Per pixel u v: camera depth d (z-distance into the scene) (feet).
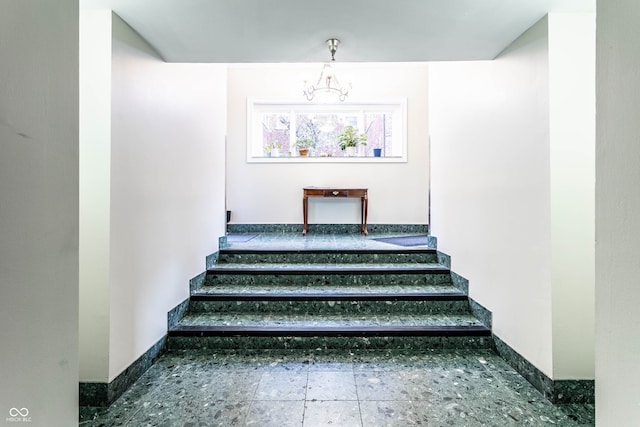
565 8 5.86
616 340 2.76
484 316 8.56
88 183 5.93
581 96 6.06
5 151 2.58
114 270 6.10
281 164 18.42
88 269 5.93
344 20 6.23
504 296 7.61
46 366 2.96
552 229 6.08
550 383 6.10
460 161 9.98
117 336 6.19
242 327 8.41
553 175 6.07
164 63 7.94
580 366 6.04
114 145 6.06
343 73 18.29
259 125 18.71
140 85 6.89
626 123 2.67
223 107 12.29
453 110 10.53
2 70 2.56
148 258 7.29
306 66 18.15
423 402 6.07
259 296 9.48
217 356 7.89
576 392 6.02
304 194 17.01
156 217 7.62
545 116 6.19
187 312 9.31
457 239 10.21
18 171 2.69
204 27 6.48
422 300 9.46
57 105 3.11
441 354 7.98
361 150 18.60
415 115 18.31
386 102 18.30
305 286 10.51
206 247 10.78
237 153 18.34
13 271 2.64
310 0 5.60
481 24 6.39
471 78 9.21
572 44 6.05
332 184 18.42
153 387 6.55
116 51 6.08
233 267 11.12
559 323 6.05
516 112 7.07
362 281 10.64
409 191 18.35
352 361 7.64
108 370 5.94
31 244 2.81
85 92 5.93
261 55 7.68
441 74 11.64
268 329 8.30
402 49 7.43
